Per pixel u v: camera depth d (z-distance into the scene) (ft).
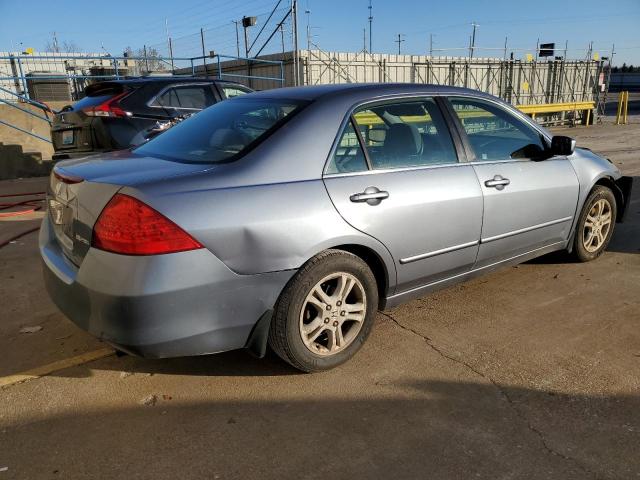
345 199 9.57
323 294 9.58
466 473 7.43
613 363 10.26
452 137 11.80
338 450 7.91
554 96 76.64
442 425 8.46
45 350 10.88
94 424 8.54
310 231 9.07
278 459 7.73
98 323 8.22
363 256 10.37
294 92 11.10
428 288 11.56
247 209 8.55
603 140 55.21
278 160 9.22
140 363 10.39
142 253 7.82
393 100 11.04
